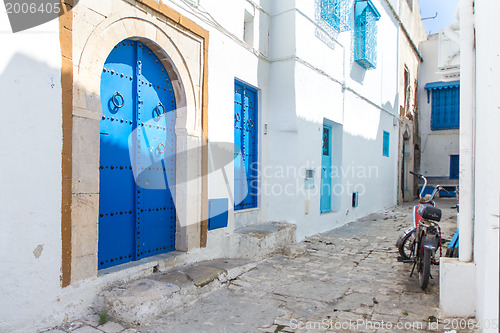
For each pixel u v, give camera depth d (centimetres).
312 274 491
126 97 407
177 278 404
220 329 326
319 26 744
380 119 1188
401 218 1020
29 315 292
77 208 330
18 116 285
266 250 565
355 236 752
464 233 351
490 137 267
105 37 358
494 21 272
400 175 1445
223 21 543
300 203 682
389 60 1266
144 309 331
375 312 363
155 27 419
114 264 395
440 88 1792
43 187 301
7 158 278
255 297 405
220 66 536
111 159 389
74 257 328
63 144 316
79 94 331
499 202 256
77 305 328
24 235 289
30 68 292
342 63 868
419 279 441
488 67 278
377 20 1034
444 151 1792
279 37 671
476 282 336
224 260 522
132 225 418
